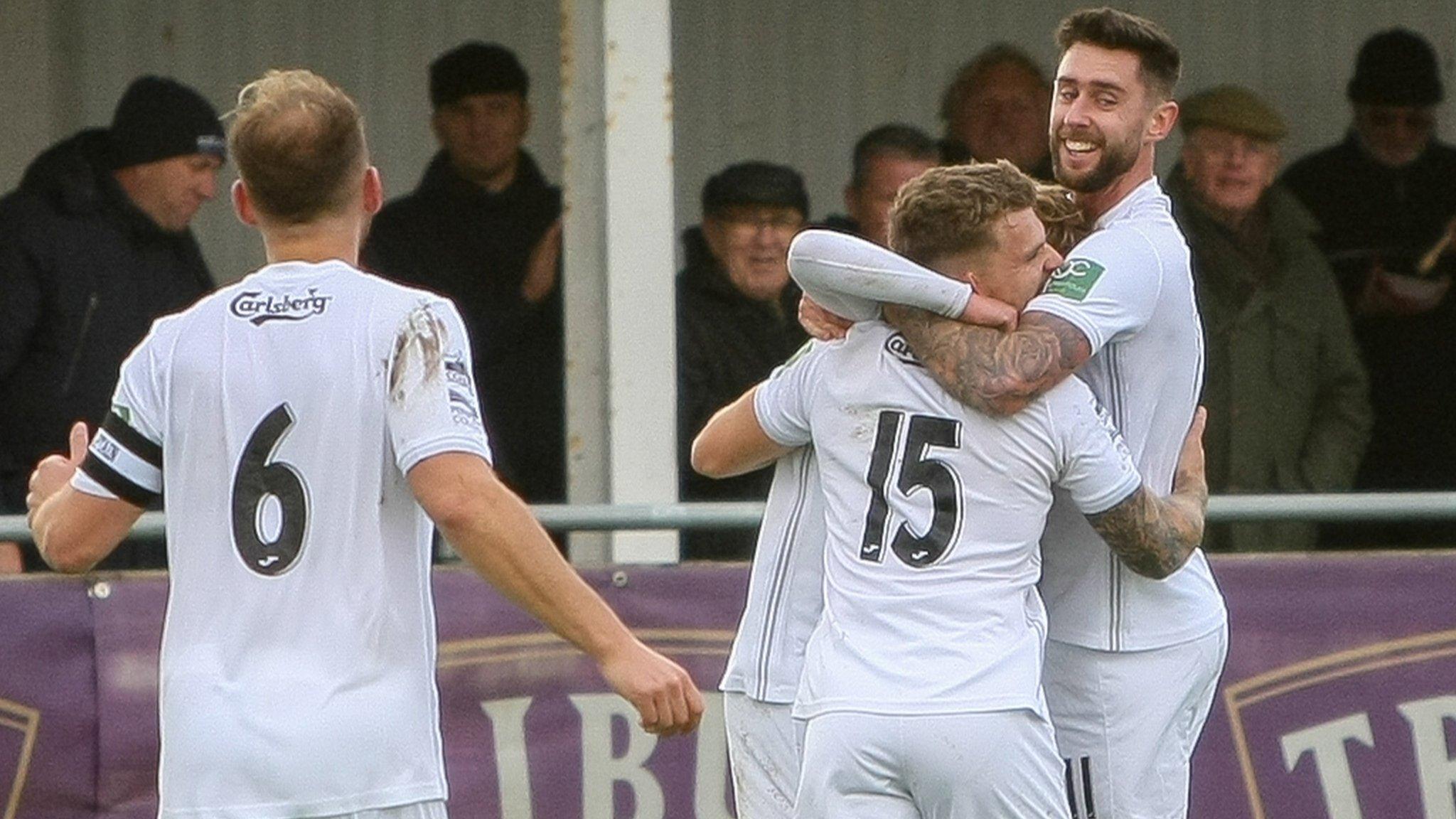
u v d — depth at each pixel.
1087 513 14.61
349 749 12.73
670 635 18.92
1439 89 26.41
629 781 18.91
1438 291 26.34
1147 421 15.09
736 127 29.28
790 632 15.49
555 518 18.67
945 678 14.16
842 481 14.75
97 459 13.44
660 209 21.62
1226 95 24.59
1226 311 24.41
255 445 13.02
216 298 13.44
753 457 15.52
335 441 12.97
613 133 21.56
